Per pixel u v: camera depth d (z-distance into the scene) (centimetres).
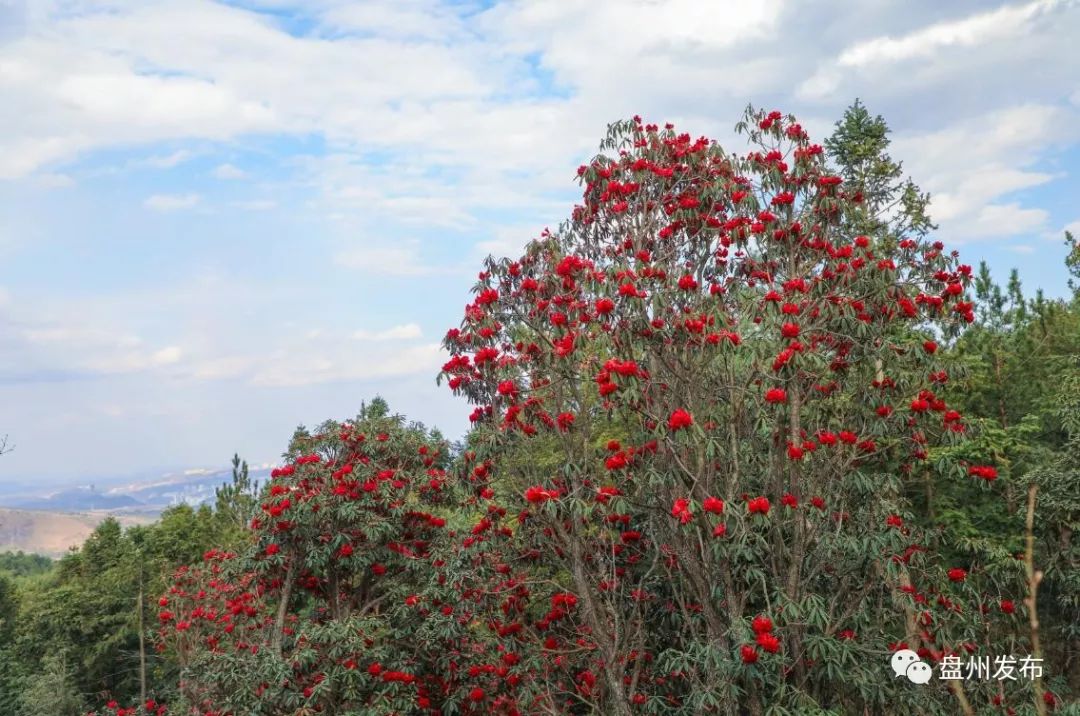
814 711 650
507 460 862
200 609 1106
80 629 2412
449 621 943
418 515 1077
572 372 766
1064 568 994
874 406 783
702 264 863
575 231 925
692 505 667
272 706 895
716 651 678
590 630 830
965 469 787
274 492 1009
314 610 1116
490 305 830
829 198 817
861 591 798
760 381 775
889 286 737
